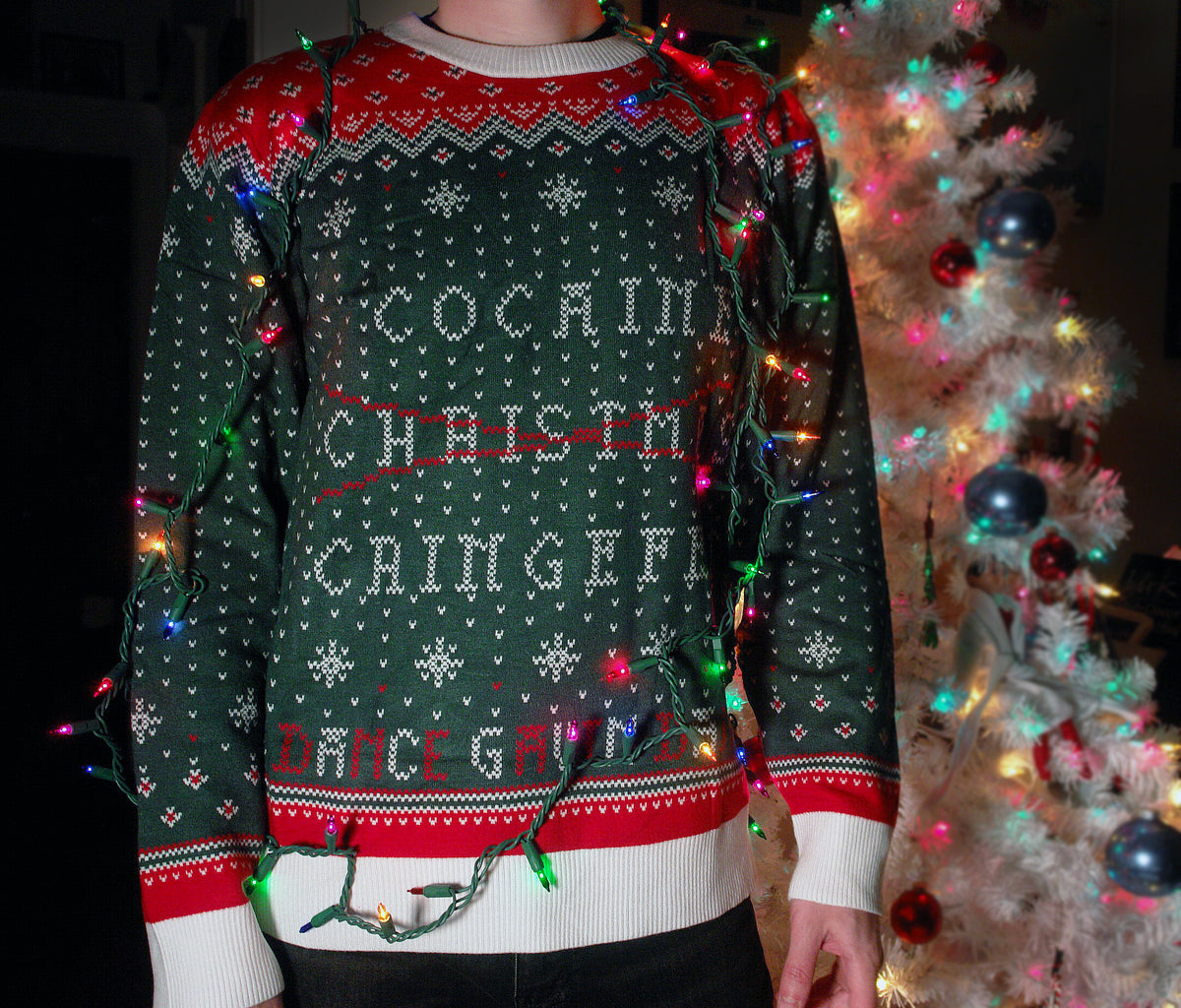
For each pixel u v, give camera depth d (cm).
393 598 71
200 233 78
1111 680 166
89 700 384
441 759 70
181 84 386
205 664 73
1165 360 320
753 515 88
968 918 159
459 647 71
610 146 76
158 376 77
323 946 71
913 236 147
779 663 85
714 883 75
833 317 89
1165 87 306
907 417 146
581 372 73
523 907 69
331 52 79
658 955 72
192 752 71
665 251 75
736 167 82
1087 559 191
